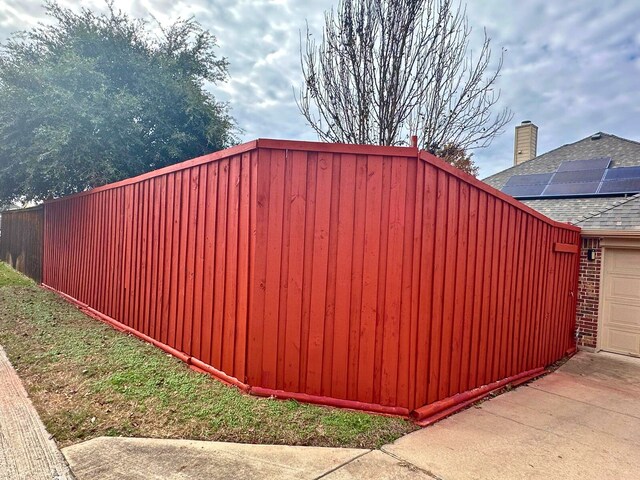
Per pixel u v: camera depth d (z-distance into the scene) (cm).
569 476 283
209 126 1236
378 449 300
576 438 350
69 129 965
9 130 1016
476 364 450
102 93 1012
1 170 1063
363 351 362
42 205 1055
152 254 557
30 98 966
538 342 591
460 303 418
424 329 372
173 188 516
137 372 421
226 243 417
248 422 321
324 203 365
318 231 366
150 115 1139
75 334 573
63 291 883
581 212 831
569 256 705
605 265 739
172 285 508
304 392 369
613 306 731
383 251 359
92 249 746
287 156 369
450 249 401
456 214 408
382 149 357
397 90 629
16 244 1370
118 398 359
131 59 1131
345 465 274
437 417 369
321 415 340
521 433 352
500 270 486
